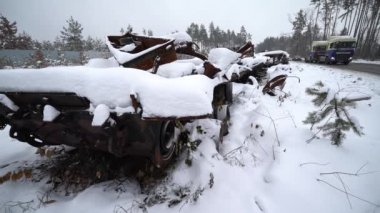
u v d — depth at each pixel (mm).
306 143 3094
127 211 2066
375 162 2744
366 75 12117
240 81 7309
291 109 4730
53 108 2010
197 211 2055
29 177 2580
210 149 2832
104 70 1972
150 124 2096
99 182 2488
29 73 2053
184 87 2082
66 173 2559
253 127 3533
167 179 2447
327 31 49938
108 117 1788
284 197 2217
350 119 3016
